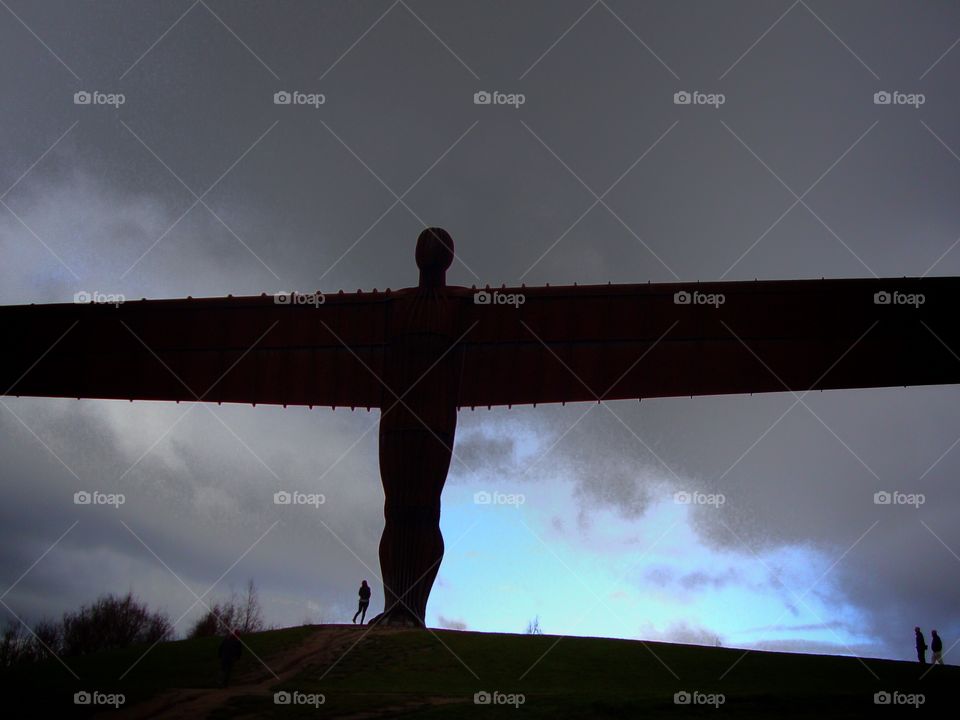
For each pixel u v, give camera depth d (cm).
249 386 4406
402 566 3894
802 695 2661
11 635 4684
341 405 4303
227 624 5072
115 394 4509
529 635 3631
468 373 4241
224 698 2656
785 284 4181
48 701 2638
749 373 4119
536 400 4178
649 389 4141
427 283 4250
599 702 2572
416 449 4003
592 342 4203
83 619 4850
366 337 4331
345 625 3719
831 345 4116
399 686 2886
